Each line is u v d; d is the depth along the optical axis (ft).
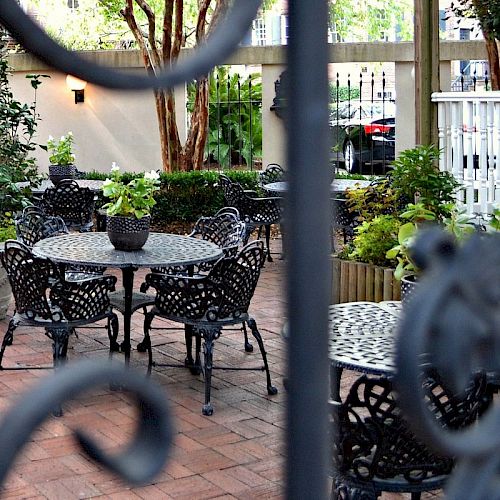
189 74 2.02
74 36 59.47
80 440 1.99
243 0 2.13
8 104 27.96
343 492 9.34
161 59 40.68
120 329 22.40
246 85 50.90
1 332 21.90
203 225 21.45
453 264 2.13
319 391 1.90
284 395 1.94
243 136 50.90
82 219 30.53
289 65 1.93
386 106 57.47
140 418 2.00
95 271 20.56
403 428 8.93
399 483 9.20
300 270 1.90
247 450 14.48
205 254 18.13
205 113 41.68
